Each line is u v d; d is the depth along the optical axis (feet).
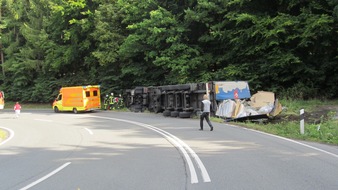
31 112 124.16
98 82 141.08
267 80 96.02
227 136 47.52
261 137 46.24
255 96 74.43
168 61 102.22
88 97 111.45
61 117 95.86
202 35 106.63
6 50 169.48
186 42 108.99
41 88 155.84
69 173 28.02
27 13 167.73
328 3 79.97
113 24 127.13
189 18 100.83
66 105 114.62
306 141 43.21
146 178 25.36
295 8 92.48
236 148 37.63
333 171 26.45
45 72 159.53
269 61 91.30
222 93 77.05
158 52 110.42
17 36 172.96
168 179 24.82
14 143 49.08
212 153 34.83
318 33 79.87
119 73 134.00
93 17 130.93
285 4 92.48
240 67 95.25
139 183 23.98
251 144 40.24
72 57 143.23
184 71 99.35
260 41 92.12
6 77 178.19
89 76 146.30
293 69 88.79
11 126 76.13
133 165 30.22
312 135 46.42
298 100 82.79
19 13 170.60
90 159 33.99
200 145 40.14
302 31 82.64
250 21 92.32
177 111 84.89
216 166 28.73
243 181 23.79
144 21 106.42
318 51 89.15
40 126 73.41
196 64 101.45
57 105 118.21
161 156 34.04
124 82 132.46
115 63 132.98
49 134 58.49
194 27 108.58
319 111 69.92
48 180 25.93
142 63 123.85
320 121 62.13
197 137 47.03
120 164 30.89
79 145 44.19
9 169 30.81
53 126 72.02
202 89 78.23
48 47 148.36
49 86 155.84
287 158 31.65
